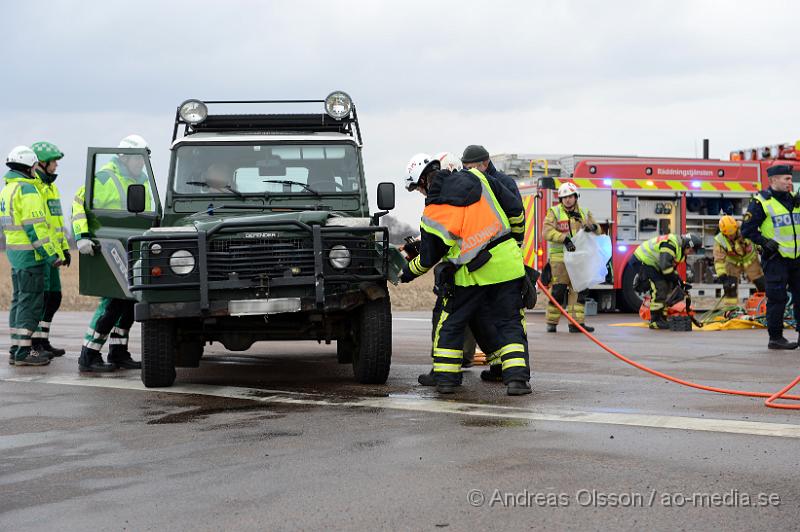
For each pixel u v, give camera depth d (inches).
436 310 317.4
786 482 172.7
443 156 312.8
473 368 365.1
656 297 573.0
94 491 173.8
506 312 288.0
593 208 748.0
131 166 345.1
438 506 159.0
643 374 335.0
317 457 198.2
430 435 219.3
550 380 317.7
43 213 382.3
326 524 150.2
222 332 309.3
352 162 349.7
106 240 340.2
